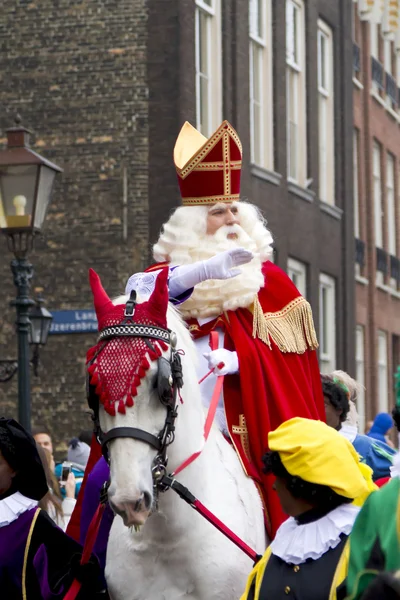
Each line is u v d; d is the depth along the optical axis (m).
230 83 27.23
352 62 36.38
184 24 24.81
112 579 8.25
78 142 25.02
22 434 8.49
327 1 34.25
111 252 24.75
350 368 35.31
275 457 7.11
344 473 6.97
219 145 9.79
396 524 6.31
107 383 7.52
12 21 25.42
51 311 24.84
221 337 9.26
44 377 24.72
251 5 29.09
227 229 9.71
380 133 42.59
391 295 43.38
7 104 25.41
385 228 43.09
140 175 24.73
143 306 7.84
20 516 8.41
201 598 8.04
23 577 8.27
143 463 7.44
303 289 32.03
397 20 32.03
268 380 9.00
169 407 7.64
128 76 24.89
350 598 6.30
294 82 32.09
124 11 24.94
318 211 33.00
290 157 31.95
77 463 15.58
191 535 8.00
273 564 7.11
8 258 25.33
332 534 6.96
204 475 8.17
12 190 16.09
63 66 25.16
